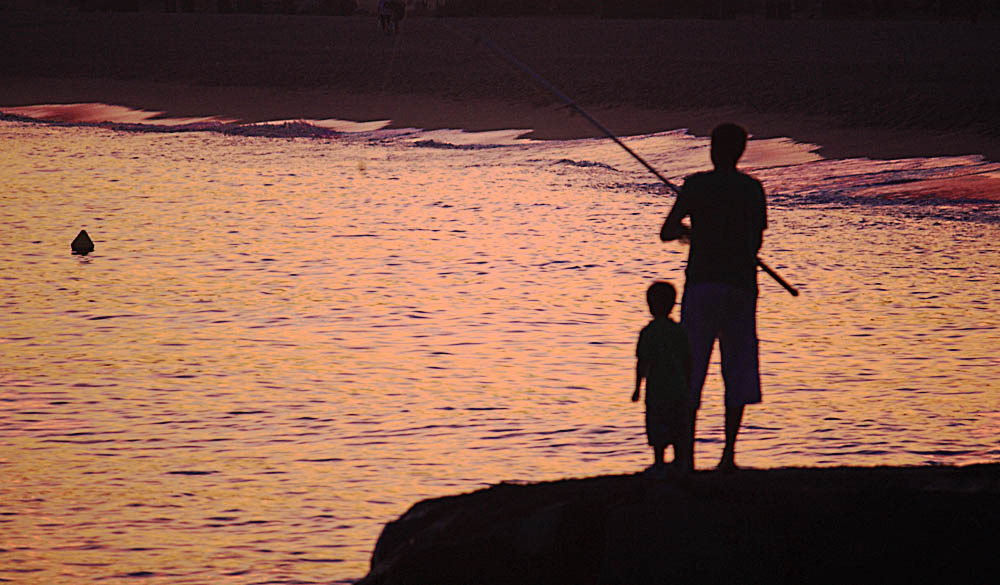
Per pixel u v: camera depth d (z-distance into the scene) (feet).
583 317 171.42
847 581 55.31
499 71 636.89
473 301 183.93
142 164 426.51
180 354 148.25
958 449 105.91
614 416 118.73
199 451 107.34
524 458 104.83
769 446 107.34
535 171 396.57
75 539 85.61
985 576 54.60
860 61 573.74
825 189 341.41
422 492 95.55
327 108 612.29
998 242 245.45
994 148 376.89
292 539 85.30
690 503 57.36
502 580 57.82
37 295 190.19
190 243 247.09
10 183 366.43
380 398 126.41
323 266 217.77
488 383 133.08
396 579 59.26
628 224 271.69
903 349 151.12
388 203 315.58
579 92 554.46
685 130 469.98
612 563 56.44
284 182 369.30
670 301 67.56
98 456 106.01
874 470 62.18
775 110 473.26
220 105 640.58
